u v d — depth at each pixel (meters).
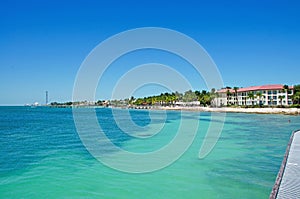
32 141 30.61
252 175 16.33
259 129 45.12
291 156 17.23
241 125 53.19
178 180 15.51
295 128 46.94
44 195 12.98
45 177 15.85
